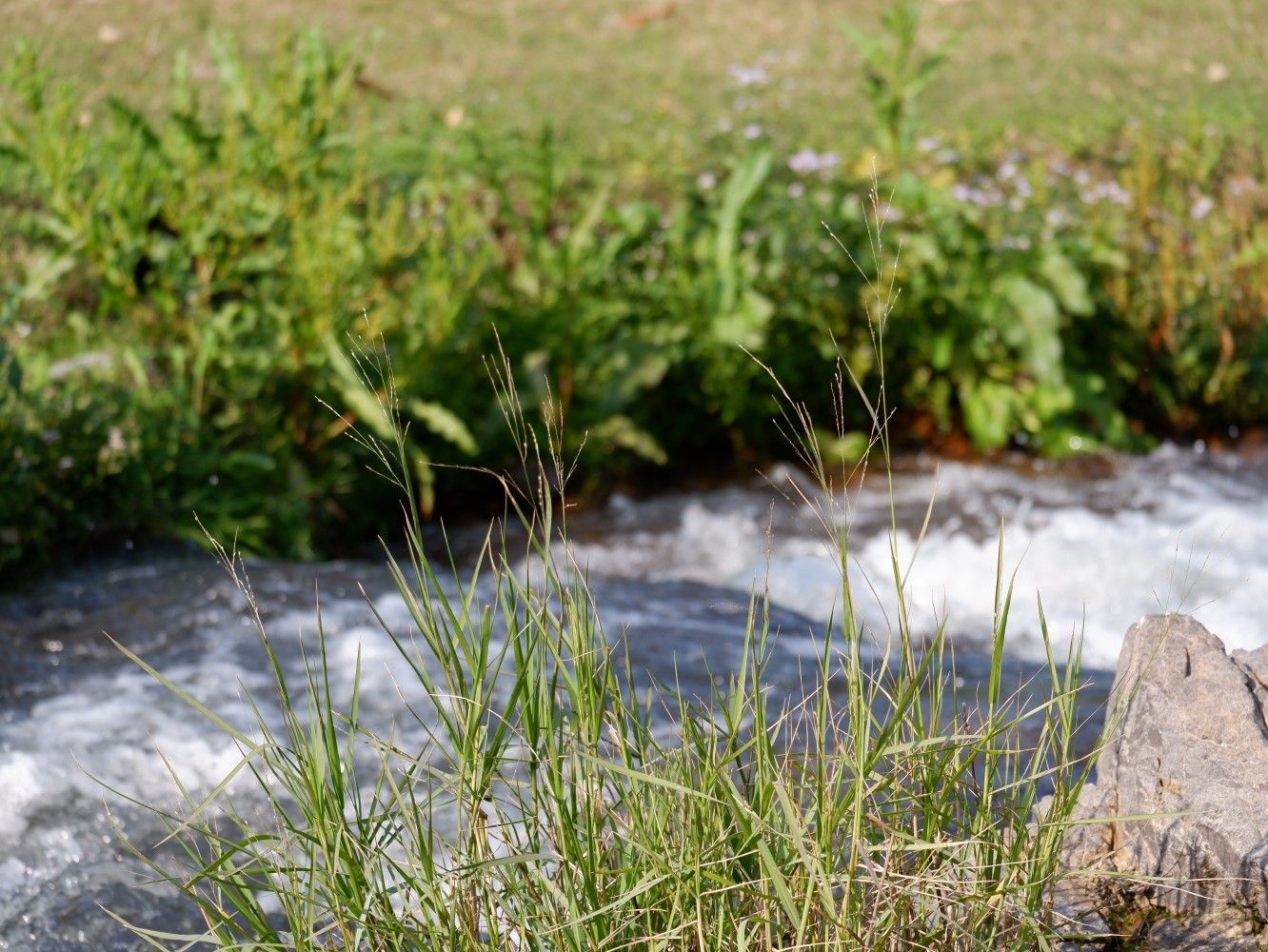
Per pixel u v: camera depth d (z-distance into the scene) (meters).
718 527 5.91
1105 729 2.17
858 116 10.10
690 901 2.01
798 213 7.12
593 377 6.36
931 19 12.65
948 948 2.02
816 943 1.89
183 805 3.36
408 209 7.32
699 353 6.51
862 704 1.95
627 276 6.84
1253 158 8.95
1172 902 2.36
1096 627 4.83
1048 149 9.48
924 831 2.05
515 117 9.78
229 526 5.12
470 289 6.02
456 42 11.54
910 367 6.86
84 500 4.98
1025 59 11.70
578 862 1.98
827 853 1.92
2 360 4.84
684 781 2.10
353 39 6.07
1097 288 6.97
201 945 2.78
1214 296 6.89
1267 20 12.74
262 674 4.03
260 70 10.12
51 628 4.32
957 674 4.15
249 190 5.68
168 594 4.58
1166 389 6.96
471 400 6.13
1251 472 6.48
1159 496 6.13
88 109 9.05
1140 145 7.49
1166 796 2.42
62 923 2.90
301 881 2.30
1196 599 5.02
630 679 2.16
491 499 6.19
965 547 5.54
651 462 6.52
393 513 5.87
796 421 6.71
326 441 5.62
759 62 11.45
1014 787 2.29
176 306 5.61
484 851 2.06
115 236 5.59
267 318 5.54
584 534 5.90
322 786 1.95
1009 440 6.80
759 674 2.08
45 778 3.44
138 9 11.37
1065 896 2.38
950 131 9.75
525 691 2.00
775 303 6.69
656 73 11.11
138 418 5.18
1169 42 12.22
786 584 5.29
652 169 8.70
